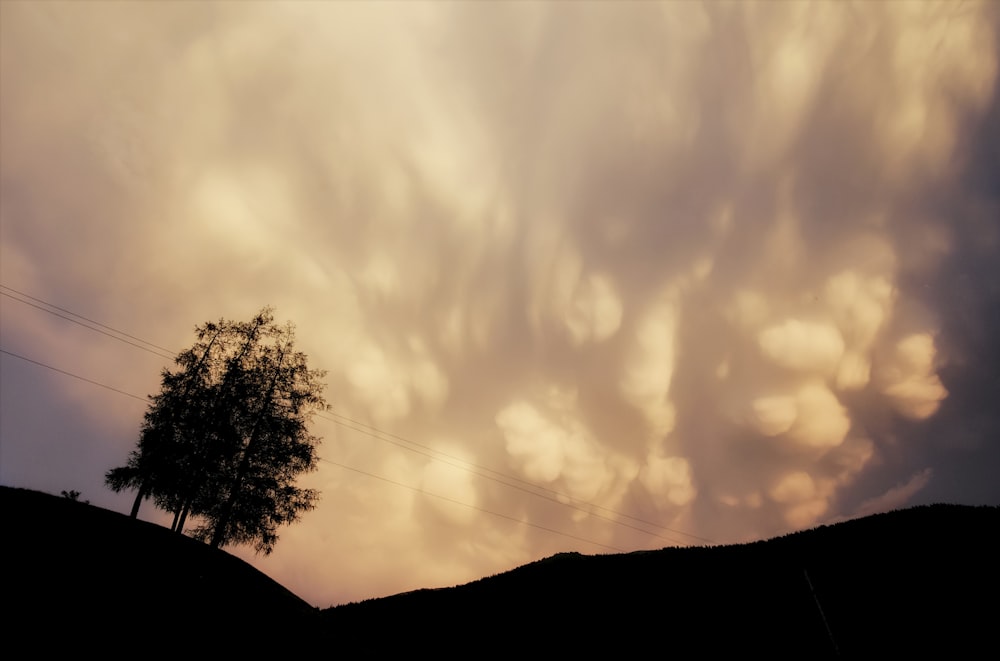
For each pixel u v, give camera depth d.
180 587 14.98
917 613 27.84
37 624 10.59
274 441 28.42
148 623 12.52
